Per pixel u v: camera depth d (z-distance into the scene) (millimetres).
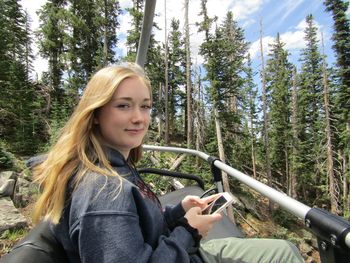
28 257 1050
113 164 1327
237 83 24859
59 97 26875
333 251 933
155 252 1146
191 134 30625
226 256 1711
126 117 1363
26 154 18016
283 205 1280
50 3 29922
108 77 1364
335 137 28844
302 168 32719
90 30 30078
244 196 23203
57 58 29844
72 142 1289
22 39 30797
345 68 26609
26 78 24438
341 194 29203
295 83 36938
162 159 13688
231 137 26484
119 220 1071
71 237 1104
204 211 1664
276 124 36094
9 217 7562
